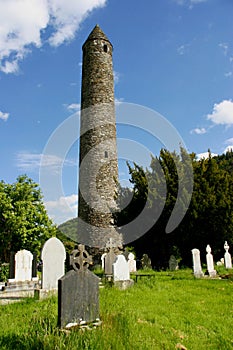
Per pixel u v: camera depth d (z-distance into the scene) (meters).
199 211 17.88
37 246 23.41
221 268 16.89
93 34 25.34
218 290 9.61
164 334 5.21
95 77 24.42
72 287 5.04
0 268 18.92
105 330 4.55
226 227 18.12
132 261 17.25
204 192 18.36
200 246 18.59
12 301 8.69
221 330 5.66
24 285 13.60
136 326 5.24
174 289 9.69
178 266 17.78
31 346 4.09
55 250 9.37
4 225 23.47
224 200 18.09
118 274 10.26
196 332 5.52
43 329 4.48
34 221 24.16
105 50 25.19
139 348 4.28
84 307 5.13
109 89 24.55
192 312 6.82
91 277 5.37
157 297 8.29
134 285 10.27
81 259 5.30
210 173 19.28
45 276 8.99
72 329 4.59
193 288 9.98
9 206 23.53
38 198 25.22
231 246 19.80
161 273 14.46
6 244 22.97
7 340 4.44
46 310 6.12
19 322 5.55
